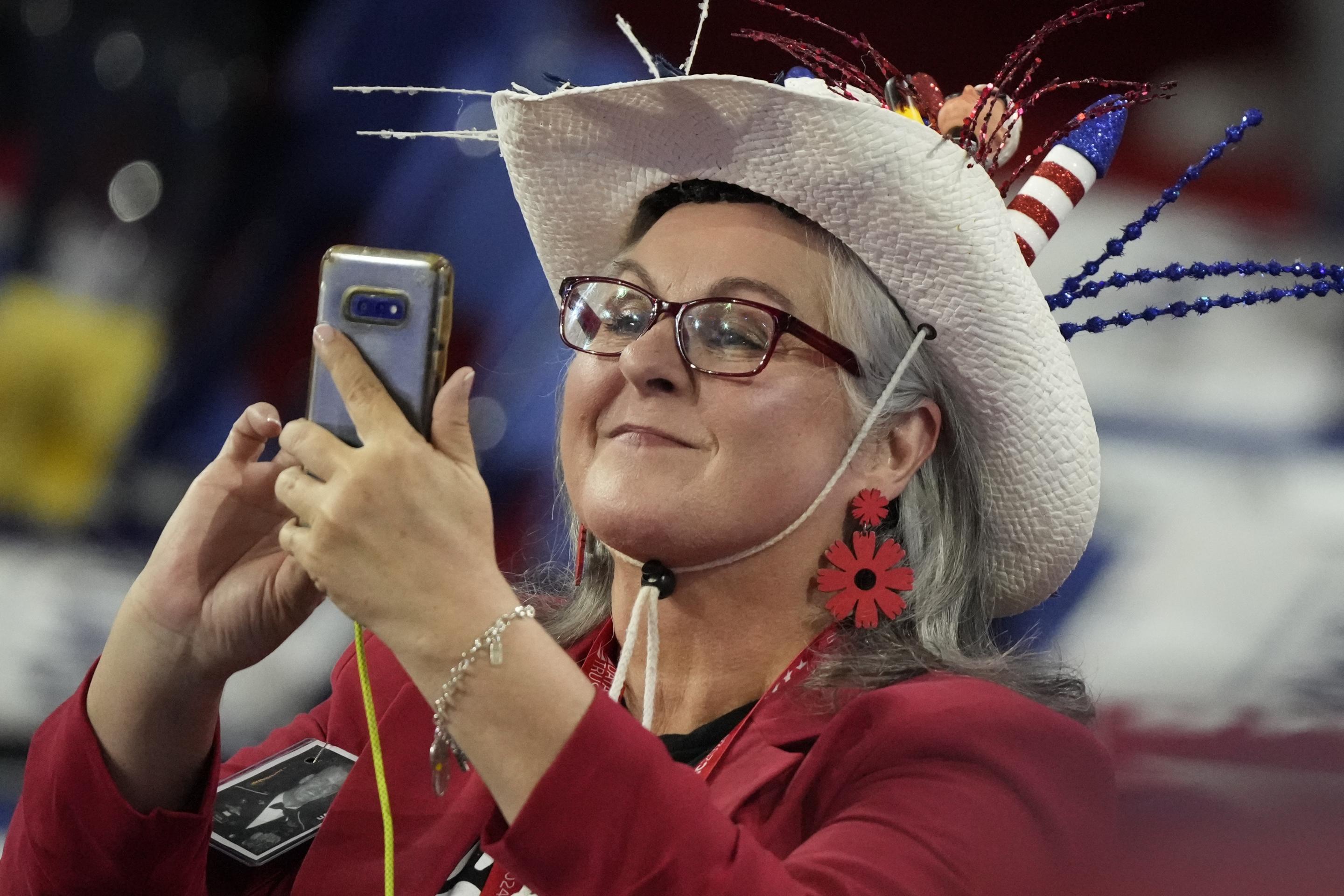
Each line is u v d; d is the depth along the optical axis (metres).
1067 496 6.01
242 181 12.18
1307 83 12.16
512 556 9.26
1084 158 6.19
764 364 5.43
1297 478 10.52
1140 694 9.21
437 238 11.66
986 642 6.15
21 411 11.98
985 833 4.86
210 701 5.38
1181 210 12.00
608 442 5.59
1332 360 11.39
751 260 5.58
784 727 5.39
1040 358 5.77
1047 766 5.18
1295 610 9.56
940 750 5.04
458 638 4.29
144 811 5.38
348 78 11.89
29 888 5.40
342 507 4.27
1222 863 7.45
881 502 5.70
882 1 12.30
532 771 4.29
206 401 12.20
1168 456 10.84
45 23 12.02
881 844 4.76
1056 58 12.45
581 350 5.72
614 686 5.41
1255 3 12.21
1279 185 12.03
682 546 5.45
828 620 5.77
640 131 5.80
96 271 12.22
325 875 5.63
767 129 5.51
